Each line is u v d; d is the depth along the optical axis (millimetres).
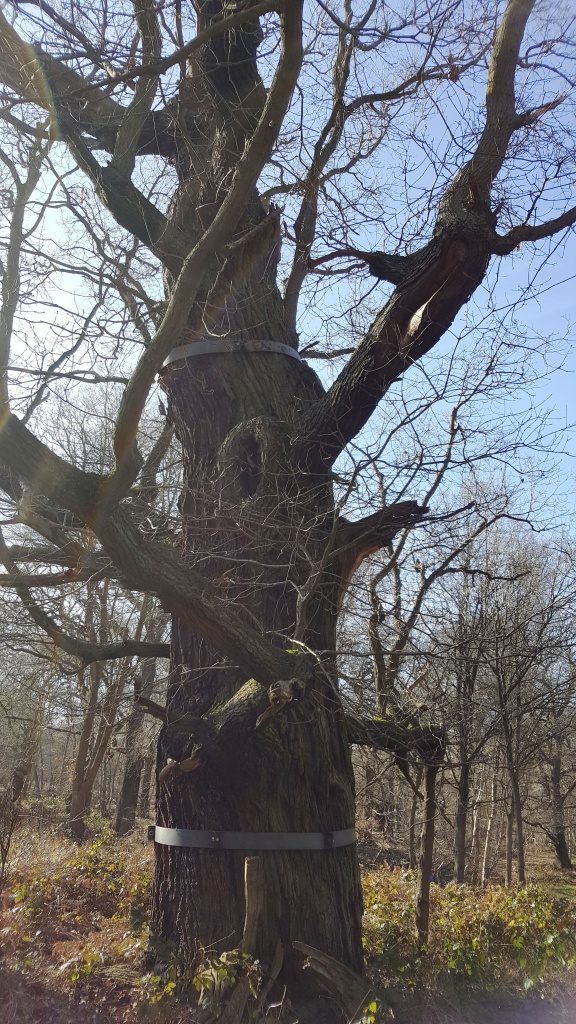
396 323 6047
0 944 6180
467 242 5809
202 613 5402
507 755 12961
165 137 7887
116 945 6480
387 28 6539
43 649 11492
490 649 7770
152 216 7164
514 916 9195
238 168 5160
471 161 6070
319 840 6035
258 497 6441
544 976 6863
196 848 6086
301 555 6352
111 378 6836
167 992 5340
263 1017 5105
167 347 5180
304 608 5633
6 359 6832
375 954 7066
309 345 8312
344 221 7582
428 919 7852
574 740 21969
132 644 7340
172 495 8906
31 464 5137
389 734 7047
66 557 7344
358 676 7020
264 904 5809
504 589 12047
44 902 7906
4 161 7312
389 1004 5758
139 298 7961
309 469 6520
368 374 6219
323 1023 5375
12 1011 4969
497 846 21828
